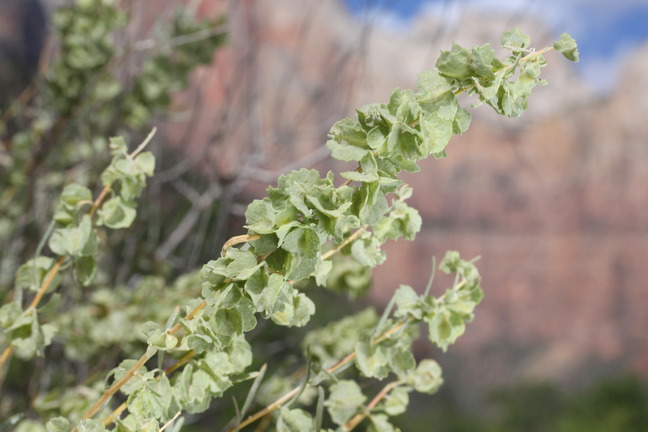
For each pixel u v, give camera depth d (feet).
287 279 1.12
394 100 1.16
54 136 2.21
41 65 2.33
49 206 2.24
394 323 1.36
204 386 1.28
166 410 1.25
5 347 1.46
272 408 1.34
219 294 1.14
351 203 1.13
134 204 1.41
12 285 2.04
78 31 2.13
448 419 10.62
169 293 1.76
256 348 2.07
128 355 1.77
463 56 1.17
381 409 1.40
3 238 2.18
